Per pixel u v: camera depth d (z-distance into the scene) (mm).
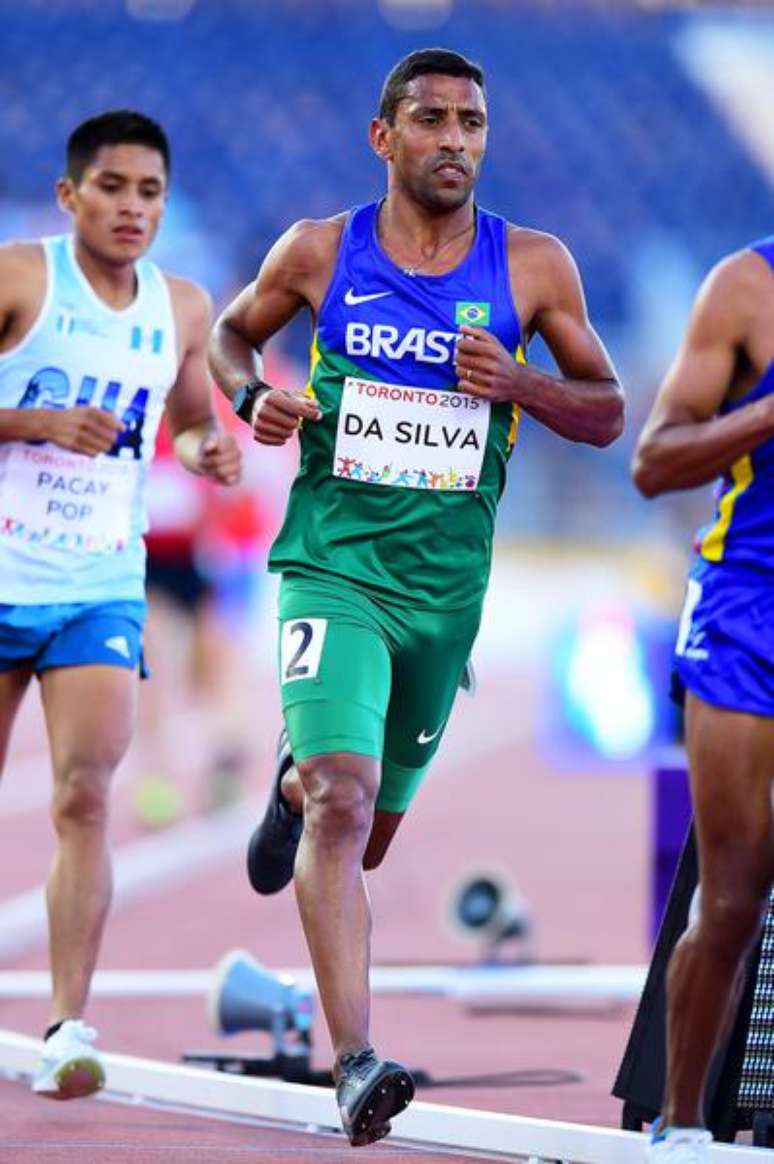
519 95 114688
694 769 13992
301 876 15148
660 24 116312
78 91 112062
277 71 113062
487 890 29000
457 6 115750
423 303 16078
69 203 18797
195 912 35938
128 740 18719
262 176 110812
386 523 16250
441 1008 27234
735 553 13922
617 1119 18734
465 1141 16797
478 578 16641
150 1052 23328
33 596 18594
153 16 114125
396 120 16062
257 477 53906
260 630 99312
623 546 119625
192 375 19719
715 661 13828
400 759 17453
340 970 14875
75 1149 17219
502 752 66125
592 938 32438
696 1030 14211
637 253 112562
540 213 113000
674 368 13914
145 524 19344
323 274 16438
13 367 18672
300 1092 18141
